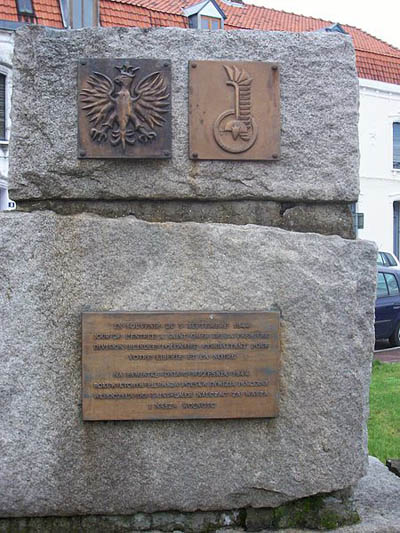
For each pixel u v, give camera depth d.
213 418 2.90
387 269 11.05
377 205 18.69
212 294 2.92
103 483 2.89
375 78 18.44
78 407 2.88
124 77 2.91
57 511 2.89
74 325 2.88
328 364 2.95
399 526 2.92
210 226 2.93
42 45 2.91
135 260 2.90
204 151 2.95
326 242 2.97
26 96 2.90
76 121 2.91
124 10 14.27
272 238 2.95
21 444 2.85
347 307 2.96
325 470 2.95
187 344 2.88
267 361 2.91
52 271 2.88
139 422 2.90
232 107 2.96
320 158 3.00
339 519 2.93
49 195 2.92
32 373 2.86
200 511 2.95
